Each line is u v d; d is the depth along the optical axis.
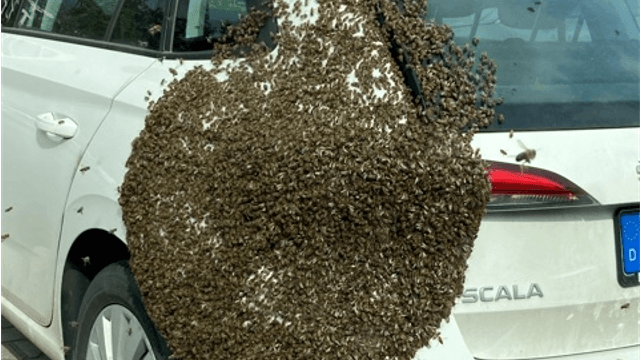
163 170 1.48
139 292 1.59
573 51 1.53
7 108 2.09
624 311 1.46
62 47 2.03
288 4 1.51
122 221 1.57
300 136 1.33
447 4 1.47
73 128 1.79
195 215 1.42
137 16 1.83
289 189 1.32
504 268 1.36
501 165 1.34
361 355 1.31
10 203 2.04
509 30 1.50
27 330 2.09
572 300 1.41
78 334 1.79
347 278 1.31
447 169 1.29
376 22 1.43
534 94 1.42
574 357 1.42
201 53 1.60
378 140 1.31
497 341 1.38
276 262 1.34
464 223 1.31
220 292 1.38
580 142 1.39
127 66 1.76
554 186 1.35
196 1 1.68
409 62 1.37
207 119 1.45
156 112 1.53
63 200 1.79
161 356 1.54
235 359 1.37
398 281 1.31
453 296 1.33
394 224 1.30
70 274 1.84
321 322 1.32
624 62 1.56
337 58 1.39
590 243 1.41
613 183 1.40
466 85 1.36
